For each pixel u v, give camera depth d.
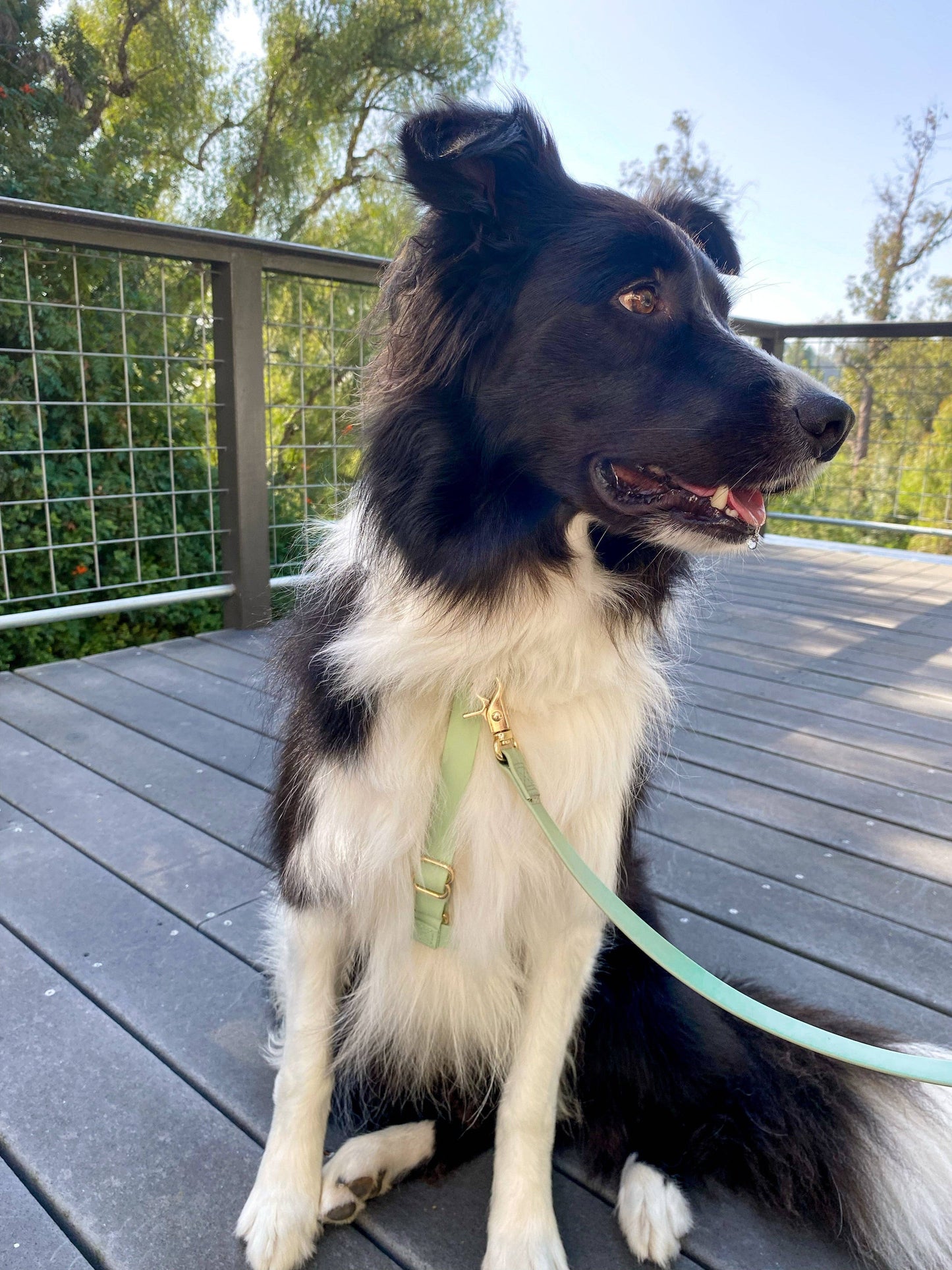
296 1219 0.73
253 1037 0.94
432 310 0.81
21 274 2.63
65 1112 0.84
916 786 1.55
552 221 0.81
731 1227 0.77
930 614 2.68
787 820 1.42
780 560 3.44
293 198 7.05
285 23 6.72
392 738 0.77
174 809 1.40
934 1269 0.74
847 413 0.81
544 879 0.78
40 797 1.43
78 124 4.86
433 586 0.78
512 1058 0.88
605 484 0.80
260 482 2.30
